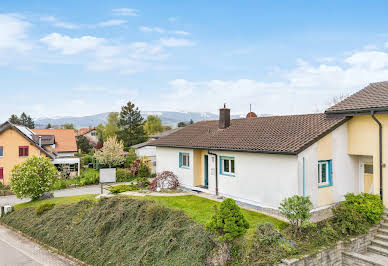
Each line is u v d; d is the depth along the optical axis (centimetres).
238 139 1567
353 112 1276
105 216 1347
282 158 1228
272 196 1282
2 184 2656
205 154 1816
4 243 1430
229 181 1543
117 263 1069
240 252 889
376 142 1245
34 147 2895
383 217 1161
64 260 1211
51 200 1919
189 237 1016
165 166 2088
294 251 898
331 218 1154
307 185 1193
